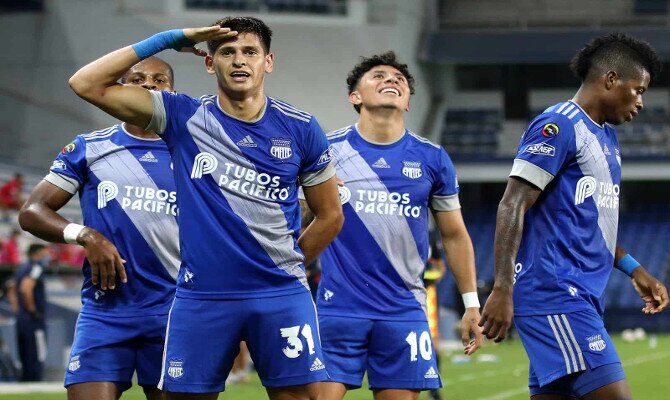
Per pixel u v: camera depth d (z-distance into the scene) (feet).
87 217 28.12
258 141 23.16
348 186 30.96
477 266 155.74
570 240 24.98
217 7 132.57
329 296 30.81
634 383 67.51
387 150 31.27
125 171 27.86
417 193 31.04
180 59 113.60
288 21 137.69
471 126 169.58
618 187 25.64
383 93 31.12
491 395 60.85
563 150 24.64
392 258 30.71
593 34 160.04
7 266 86.79
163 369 23.72
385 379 30.58
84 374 27.22
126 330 27.48
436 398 52.75
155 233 27.63
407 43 149.89
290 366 23.41
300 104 137.08
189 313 23.34
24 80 125.29
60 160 27.96
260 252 23.18
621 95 25.09
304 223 31.30
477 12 170.09
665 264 154.20
